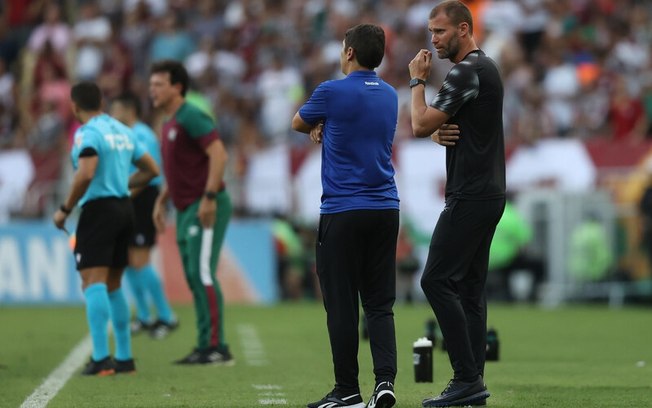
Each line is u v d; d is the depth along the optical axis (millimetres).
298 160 64062
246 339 43156
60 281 59938
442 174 62688
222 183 34688
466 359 24625
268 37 79375
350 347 24047
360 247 24234
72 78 77188
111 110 42812
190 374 32031
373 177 24172
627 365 35188
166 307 43812
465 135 24641
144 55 80625
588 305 62094
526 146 64500
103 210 30906
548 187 64125
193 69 77125
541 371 33375
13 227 60062
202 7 84562
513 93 72812
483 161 24594
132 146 31984
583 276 62156
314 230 63062
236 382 30219
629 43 80438
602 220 62125
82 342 41438
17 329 46531
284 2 82312
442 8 24906
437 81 74750
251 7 81750
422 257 62500
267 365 34469
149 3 84688
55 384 29797
